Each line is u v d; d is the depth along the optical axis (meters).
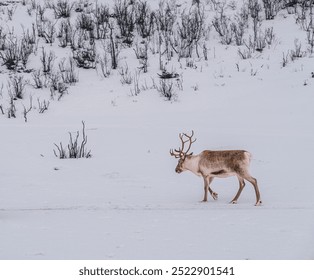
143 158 36.78
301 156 36.12
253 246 16.41
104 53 65.31
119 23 69.25
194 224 19.77
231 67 61.97
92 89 58.25
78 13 73.94
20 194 28.12
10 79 59.56
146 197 27.53
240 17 72.19
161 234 18.14
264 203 25.53
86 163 35.75
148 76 60.84
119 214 22.31
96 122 49.09
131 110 53.69
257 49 64.94
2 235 18.25
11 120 50.59
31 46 64.25
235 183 31.16
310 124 46.44
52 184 30.59
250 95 55.31
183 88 57.91
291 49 64.56
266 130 44.38
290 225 19.25
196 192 28.92
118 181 31.33
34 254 15.81
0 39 65.81
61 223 20.30
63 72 61.47
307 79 57.47
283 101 53.03
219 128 45.09
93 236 17.95
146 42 67.38
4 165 35.22
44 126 47.53
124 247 16.47
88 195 27.92
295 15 71.69
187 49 65.81
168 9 72.62
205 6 75.88
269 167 33.81
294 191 28.19
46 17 72.56
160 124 47.41
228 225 19.47
